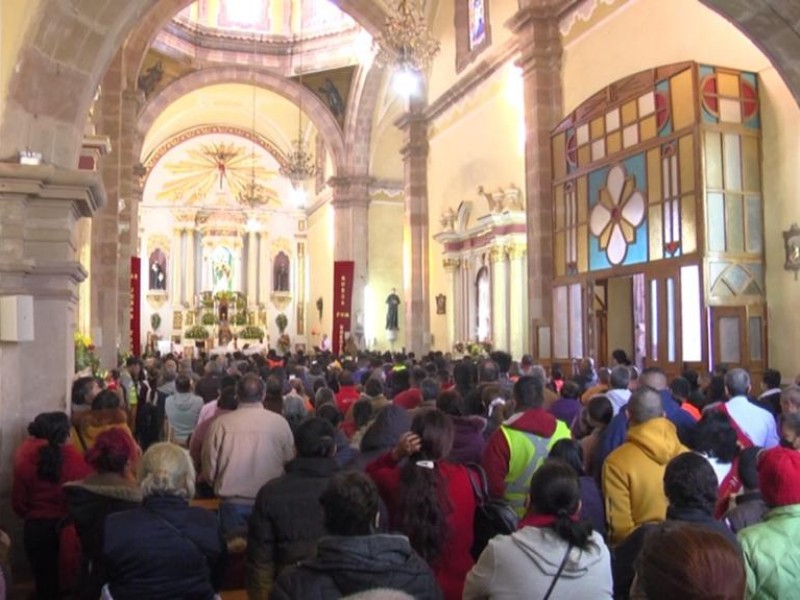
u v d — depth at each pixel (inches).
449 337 796.6
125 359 681.6
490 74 716.0
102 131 622.8
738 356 409.7
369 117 1115.9
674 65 433.7
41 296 259.0
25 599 224.5
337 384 418.0
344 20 1077.1
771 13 329.4
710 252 410.3
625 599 128.4
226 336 1393.9
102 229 617.0
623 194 484.7
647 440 153.3
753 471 140.9
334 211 1127.6
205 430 246.8
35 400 255.6
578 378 351.6
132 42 781.9
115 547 123.0
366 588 95.4
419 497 139.3
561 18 595.8
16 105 257.1
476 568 106.4
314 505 140.2
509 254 670.5
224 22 1098.1
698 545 66.8
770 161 417.4
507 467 167.8
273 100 1314.0
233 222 1469.0
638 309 546.0
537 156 596.4
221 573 135.6
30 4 252.8
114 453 159.6
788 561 110.1
